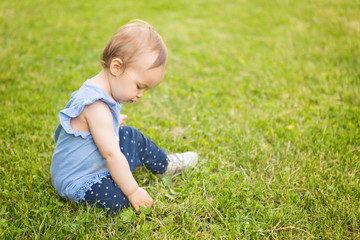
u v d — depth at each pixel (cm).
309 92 375
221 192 221
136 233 188
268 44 535
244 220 200
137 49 180
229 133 298
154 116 326
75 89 370
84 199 198
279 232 196
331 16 654
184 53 493
